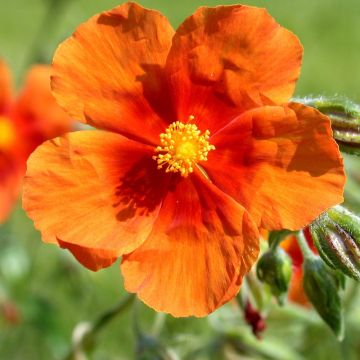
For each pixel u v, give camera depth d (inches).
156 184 3.4
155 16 3.2
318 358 5.1
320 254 3.3
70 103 3.2
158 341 4.1
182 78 3.3
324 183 3.1
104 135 3.3
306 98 3.5
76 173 3.2
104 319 4.1
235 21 3.2
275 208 3.1
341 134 3.4
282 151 3.2
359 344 5.0
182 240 3.3
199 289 3.2
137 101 3.3
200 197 3.3
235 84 3.3
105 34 3.2
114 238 3.2
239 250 3.2
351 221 3.3
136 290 3.2
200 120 3.4
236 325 4.5
